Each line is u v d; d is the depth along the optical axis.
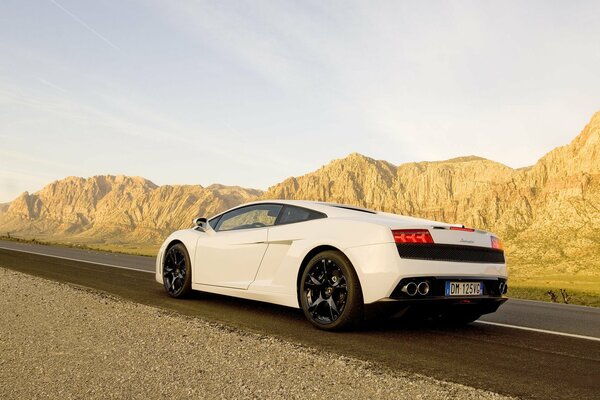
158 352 3.55
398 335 4.60
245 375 3.05
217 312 5.54
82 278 9.07
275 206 5.69
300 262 4.93
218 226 6.30
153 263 16.02
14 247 22.38
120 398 2.61
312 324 4.89
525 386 3.07
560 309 8.02
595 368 3.60
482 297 4.77
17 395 2.64
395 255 4.33
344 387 2.88
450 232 4.66
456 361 3.67
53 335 4.05
